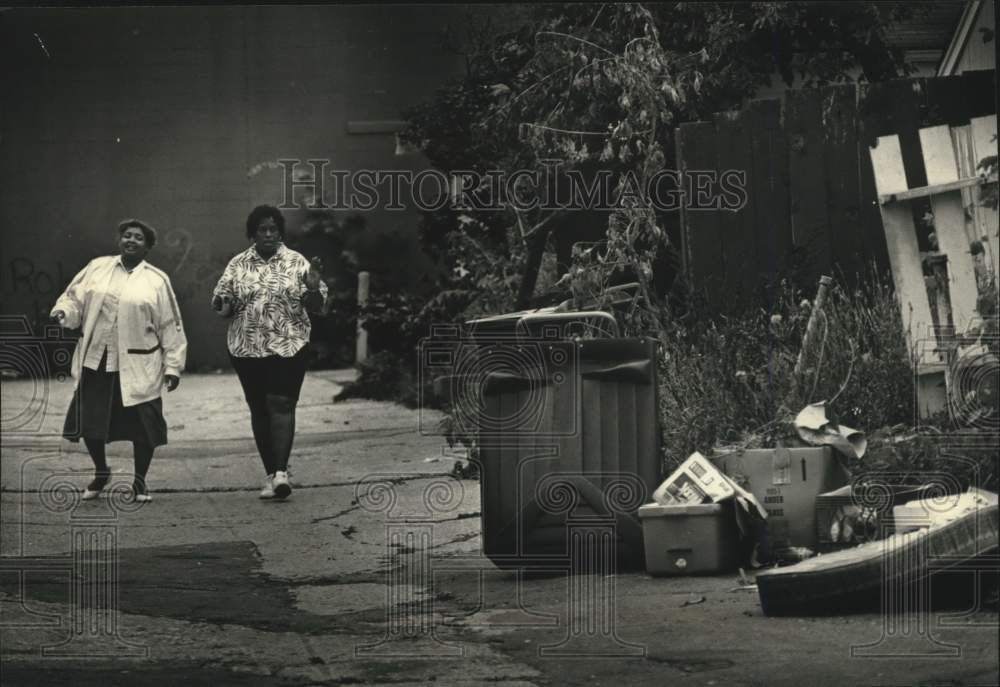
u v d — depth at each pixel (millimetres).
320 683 11031
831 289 18984
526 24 26266
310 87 48312
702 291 19219
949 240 18672
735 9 23719
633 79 19953
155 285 21625
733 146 20062
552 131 22422
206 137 48938
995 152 18844
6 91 49094
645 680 10656
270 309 21547
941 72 28859
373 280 45750
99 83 49188
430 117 29609
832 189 19672
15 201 49250
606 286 20344
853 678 10320
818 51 25094
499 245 27047
